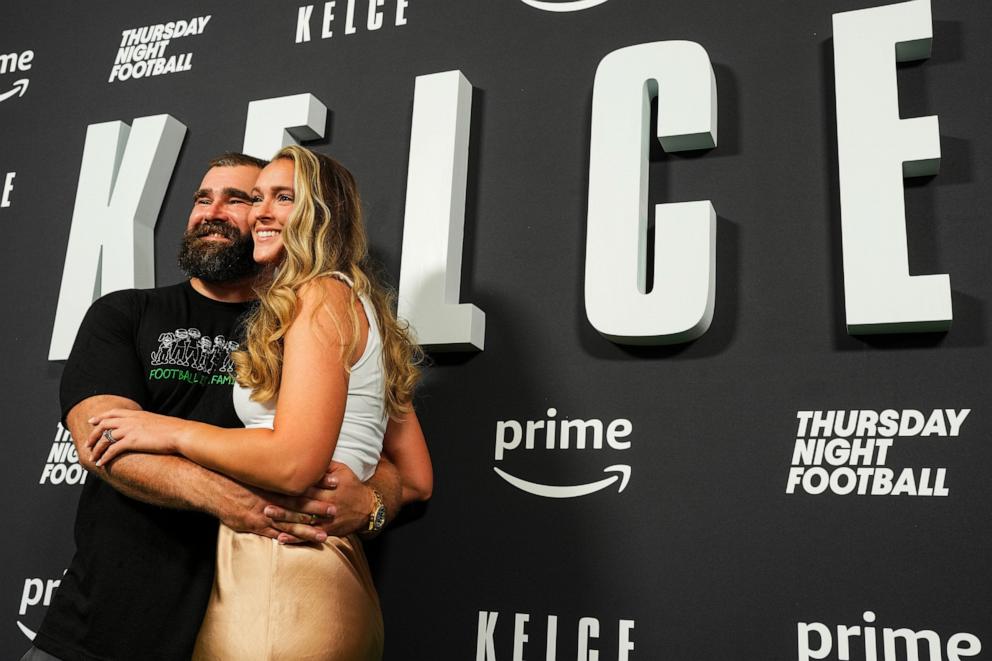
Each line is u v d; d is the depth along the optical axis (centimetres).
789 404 178
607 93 201
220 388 174
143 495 152
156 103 254
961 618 159
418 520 196
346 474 151
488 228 210
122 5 269
